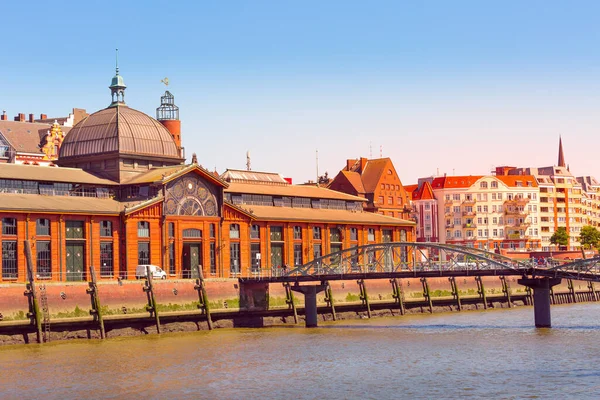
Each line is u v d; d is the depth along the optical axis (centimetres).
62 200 10550
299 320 11175
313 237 13075
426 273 9975
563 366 6988
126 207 10800
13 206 9706
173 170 11431
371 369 7031
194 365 7300
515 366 7031
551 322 10388
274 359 7588
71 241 10212
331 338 9012
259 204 12950
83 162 12100
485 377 6588
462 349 7994
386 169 17588
